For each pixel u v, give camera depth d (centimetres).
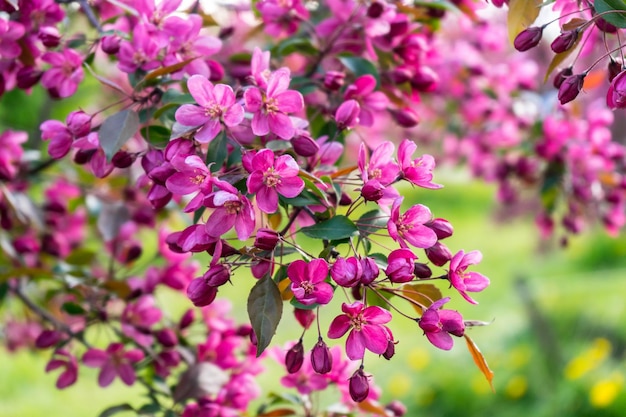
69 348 142
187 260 148
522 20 118
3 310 197
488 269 579
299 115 136
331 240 108
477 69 220
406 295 112
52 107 196
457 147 258
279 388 325
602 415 284
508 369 340
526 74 219
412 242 108
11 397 350
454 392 333
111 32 123
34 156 159
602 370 306
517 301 449
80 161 121
